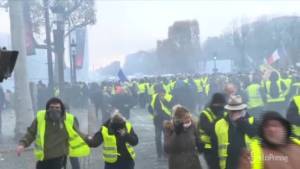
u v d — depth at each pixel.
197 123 7.09
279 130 4.56
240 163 4.71
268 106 14.82
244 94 15.05
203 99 26.78
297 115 7.55
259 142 4.64
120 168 7.23
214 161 7.02
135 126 20.38
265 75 17.27
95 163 11.61
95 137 7.28
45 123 7.18
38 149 7.18
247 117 6.92
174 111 7.02
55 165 7.21
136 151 13.49
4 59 5.16
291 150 4.57
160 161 11.82
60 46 26.02
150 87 29.20
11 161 12.30
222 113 7.07
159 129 12.23
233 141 6.86
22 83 16.50
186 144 6.92
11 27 16.36
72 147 7.54
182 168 6.90
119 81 25.62
